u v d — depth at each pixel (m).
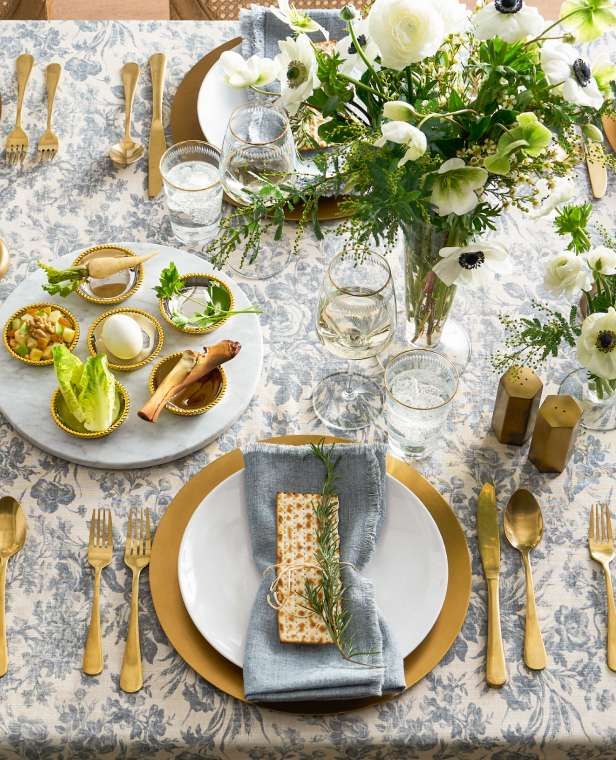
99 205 1.52
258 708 1.07
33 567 1.18
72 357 1.23
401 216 1.05
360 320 1.17
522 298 1.44
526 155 1.04
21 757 1.07
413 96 1.10
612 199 1.52
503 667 1.09
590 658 1.11
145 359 1.34
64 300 1.41
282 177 1.33
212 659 1.09
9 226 1.50
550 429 1.19
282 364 1.37
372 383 1.36
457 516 1.23
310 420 1.32
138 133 1.61
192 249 1.49
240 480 1.21
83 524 1.21
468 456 1.28
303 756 1.07
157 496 1.24
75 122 1.62
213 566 1.15
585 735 1.06
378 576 1.15
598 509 1.23
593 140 1.08
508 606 1.15
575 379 1.32
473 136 1.03
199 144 1.48
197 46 1.72
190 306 1.40
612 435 1.30
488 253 1.11
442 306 1.29
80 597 1.15
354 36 1.06
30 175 1.55
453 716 1.07
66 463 1.27
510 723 1.07
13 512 1.21
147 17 2.94
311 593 1.07
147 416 1.23
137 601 1.14
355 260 1.18
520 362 1.36
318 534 1.13
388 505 1.19
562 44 0.99
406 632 1.10
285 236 1.49
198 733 1.05
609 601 1.15
